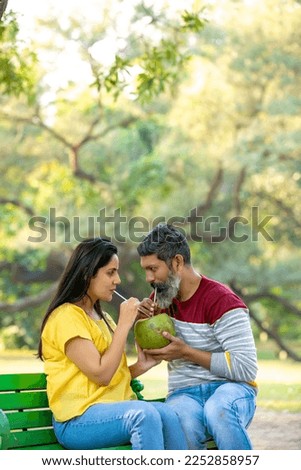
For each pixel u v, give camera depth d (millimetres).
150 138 31656
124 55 28406
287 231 31031
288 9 27438
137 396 6375
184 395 6293
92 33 29547
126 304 5910
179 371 6395
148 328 6152
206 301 6336
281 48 27172
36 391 5961
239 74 27281
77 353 5738
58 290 5984
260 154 27625
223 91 27453
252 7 27422
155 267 6289
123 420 5578
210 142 27859
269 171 28859
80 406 5730
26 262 33188
